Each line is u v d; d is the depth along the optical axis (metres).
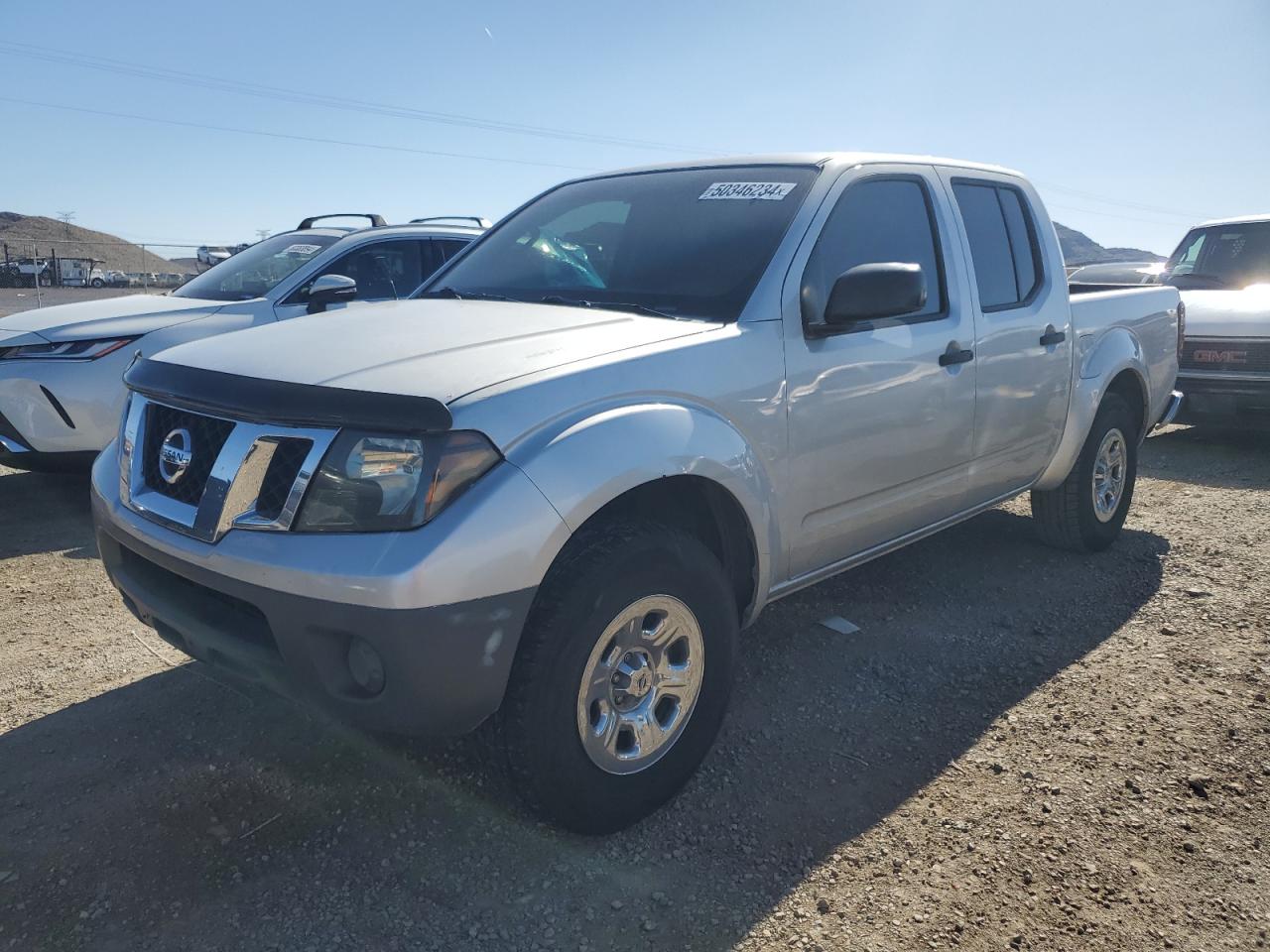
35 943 2.23
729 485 2.79
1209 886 2.42
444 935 2.26
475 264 3.94
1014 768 2.97
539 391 2.43
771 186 3.46
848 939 2.24
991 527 5.51
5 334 5.77
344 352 2.62
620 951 2.22
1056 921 2.29
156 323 5.95
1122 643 3.89
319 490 2.27
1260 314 7.54
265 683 2.46
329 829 2.65
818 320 3.19
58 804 2.76
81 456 5.74
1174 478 6.86
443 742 3.11
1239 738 3.12
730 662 2.85
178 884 2.43
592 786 2.52
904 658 3.76
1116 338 4.89
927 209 3.83
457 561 2.19
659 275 3.31
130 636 3.96
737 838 2.64
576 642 2.40
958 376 3.73
